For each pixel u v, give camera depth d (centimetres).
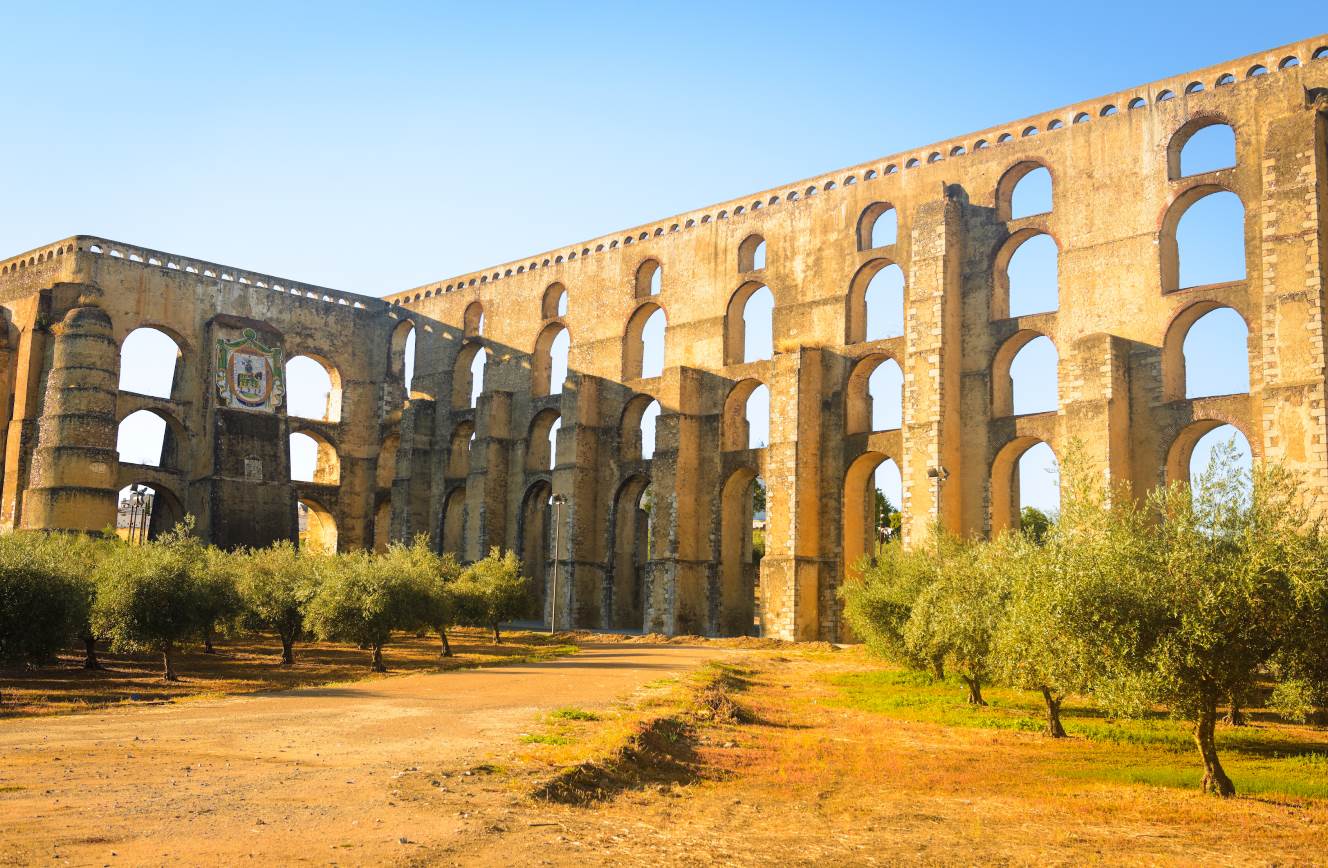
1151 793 1739
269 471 6756
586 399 6303
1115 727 2492
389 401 7612
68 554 3419
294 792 1431
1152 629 1781
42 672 3084
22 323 6575
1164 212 4412
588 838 1313
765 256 5847
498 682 3011
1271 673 2012
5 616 2695
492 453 6800
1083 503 1977
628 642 5109
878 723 2536
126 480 6391
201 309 6894
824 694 3109
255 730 1998
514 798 1465
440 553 7094
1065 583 1844
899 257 5278
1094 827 1502
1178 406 4231
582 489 6231
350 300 7675
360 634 3428
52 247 6606
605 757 1752
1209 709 1753
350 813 1326
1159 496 1955
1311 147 3847
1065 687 1930
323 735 1953
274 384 6944
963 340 4947
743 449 5803
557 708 2391
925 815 1566
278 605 3600
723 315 5944
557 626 6138
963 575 2797
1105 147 4631
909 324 4950
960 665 2891
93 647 3216
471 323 7375
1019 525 4850
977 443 4828
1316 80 4072
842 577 5162
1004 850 1370
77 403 6072
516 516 6794
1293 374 3769
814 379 5350
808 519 5216
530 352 6906
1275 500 2091
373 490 7506
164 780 1487
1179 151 4462
